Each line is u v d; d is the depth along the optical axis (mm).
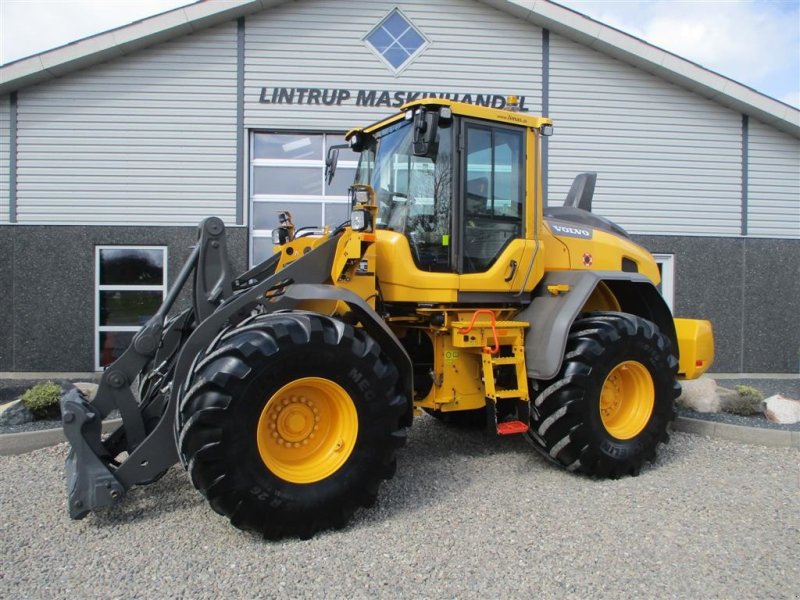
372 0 8781
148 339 3715
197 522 3559
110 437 3816
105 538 3350
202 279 3943
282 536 3312
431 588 2828
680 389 4770
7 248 8414
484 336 4391
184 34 8570
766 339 9555
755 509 3801
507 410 4633
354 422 3510
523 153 4590
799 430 5301
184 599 2729
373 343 3600
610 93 9250
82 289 8516
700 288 9477
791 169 9648
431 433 5621
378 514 3699
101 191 8578
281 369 3303
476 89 9000
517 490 4121
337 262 3994
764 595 2787
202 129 8648
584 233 5238
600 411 4430
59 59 8172
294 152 8859
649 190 9406
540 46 9086
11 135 8461
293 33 8695
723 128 9492
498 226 4504
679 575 2961
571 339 4449
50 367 8484
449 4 8922
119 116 8562
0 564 3045
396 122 4562
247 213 8727
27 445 4887
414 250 4305
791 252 9570
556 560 3104
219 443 3141
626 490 4145
